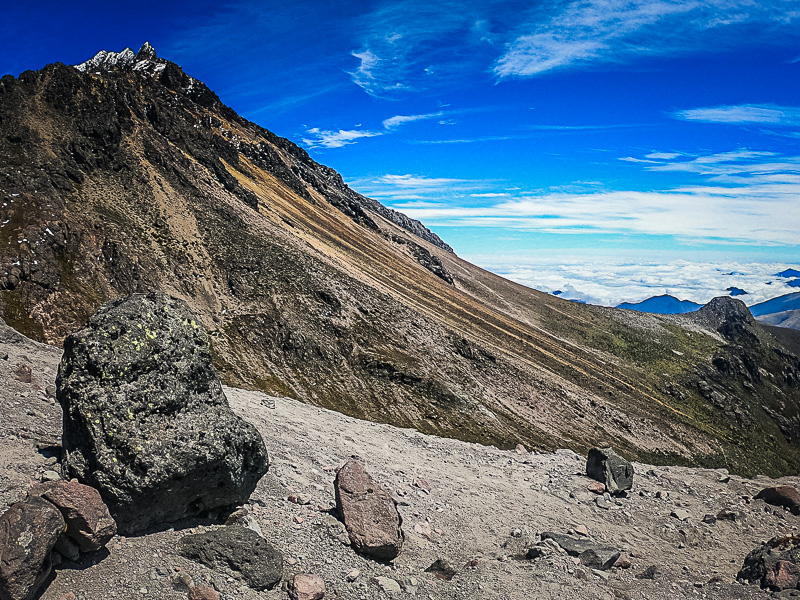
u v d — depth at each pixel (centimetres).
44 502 799
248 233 9938
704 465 11269
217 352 7256
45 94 9138
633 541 1658
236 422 1071
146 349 1028
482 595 1091
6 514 762
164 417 998
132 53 19550
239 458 1050
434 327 10662
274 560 966
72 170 8356
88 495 876
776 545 1483
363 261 14225
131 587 823
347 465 1332
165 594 829
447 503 1642
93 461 931
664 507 2014
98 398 960
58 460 1077
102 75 12331
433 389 8450
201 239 8988
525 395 9988
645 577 1354
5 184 7300
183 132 12094
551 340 17088
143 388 996
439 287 16538
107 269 7244
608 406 11706
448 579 1155
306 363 7919
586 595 1161
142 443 938
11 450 1075
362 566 1094
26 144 8175
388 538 1156
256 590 912
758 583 1339
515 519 1642
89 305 6550
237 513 1090
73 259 7006
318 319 8838
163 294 1145
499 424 8381
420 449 2311
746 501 2206
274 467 1470
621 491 2084
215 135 15362
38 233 6831
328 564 1056
